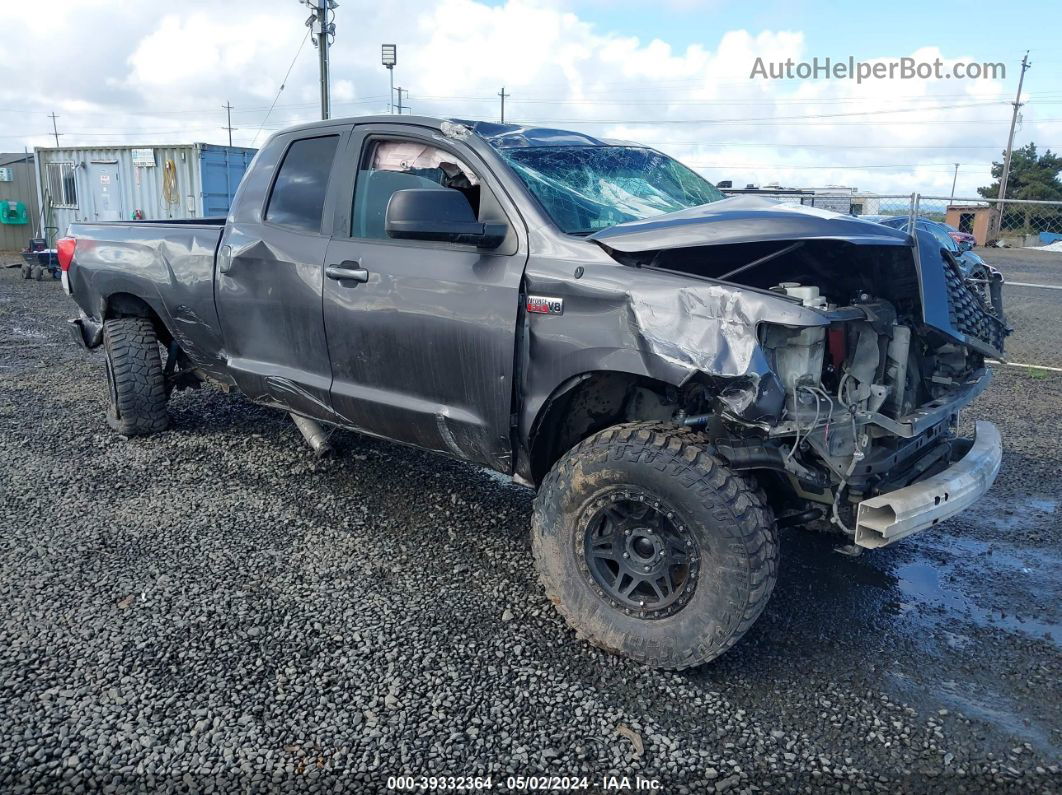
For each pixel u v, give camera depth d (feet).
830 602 12.17
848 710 9.57
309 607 11.53
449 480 16.52
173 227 16.62
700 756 8.75
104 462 17.20
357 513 14.85
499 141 12.31
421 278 11.92
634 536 10.18
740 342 9.03
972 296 12.71
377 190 13.03
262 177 14.84
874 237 10.13
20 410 21.13
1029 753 8.90
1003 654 10.84
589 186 12.58
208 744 8.72
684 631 9.78
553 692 9.74
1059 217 52.01
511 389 11.12
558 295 10.50
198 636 10.73
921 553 13.93
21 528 13.89
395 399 12.71
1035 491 16.76
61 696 9.43
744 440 9.50
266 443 18.49
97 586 11.97
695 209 11.24
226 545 13.43
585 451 10.21
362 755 8.63
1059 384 26.45
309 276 13.50
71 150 68.08
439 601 11.80
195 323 16.08
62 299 46.55
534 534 10.87
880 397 10.04
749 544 9.34
